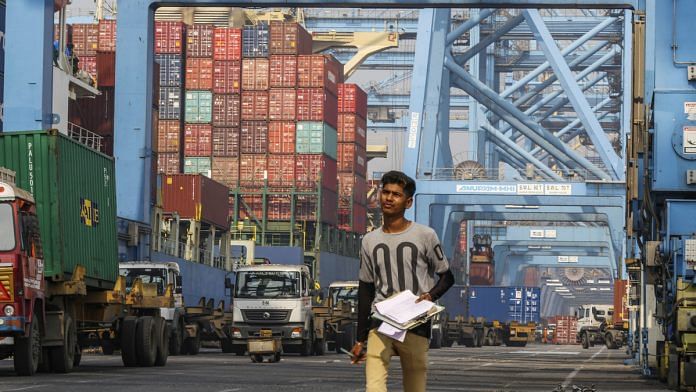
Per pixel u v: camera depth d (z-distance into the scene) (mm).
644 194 26750
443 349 66312
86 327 27938
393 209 9336
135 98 54031
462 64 89188
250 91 87562
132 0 53906
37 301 23719
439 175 83812
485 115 101125
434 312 9172
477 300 87250
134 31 53906
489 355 52906
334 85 90438
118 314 28688
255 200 87500
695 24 25797
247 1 50062
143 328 28891
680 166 25469
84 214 26781
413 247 9312
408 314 9117
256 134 87375
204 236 81375
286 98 87000
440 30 73625
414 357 9336
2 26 50688
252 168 87312
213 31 87938
